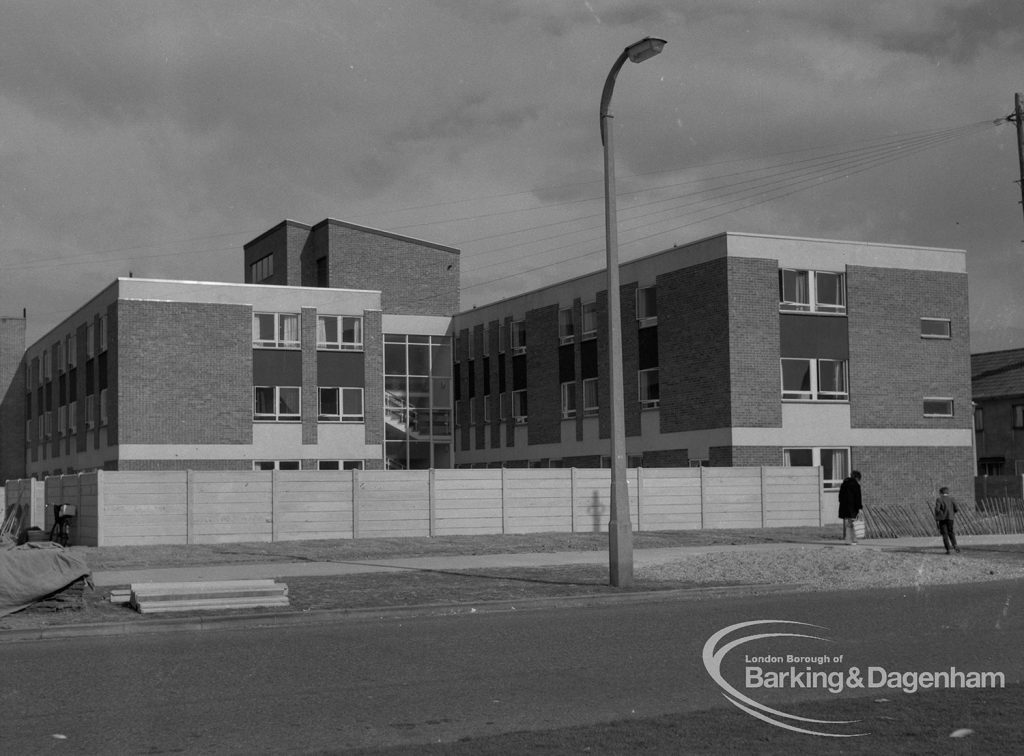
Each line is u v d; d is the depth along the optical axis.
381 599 17.12
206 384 47.62
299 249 60.91
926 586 19.52
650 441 43.62
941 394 43.56
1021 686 9.48
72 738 8.19
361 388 50.38
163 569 22.47
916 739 7.43
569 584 19.16
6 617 15.17
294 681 10.52
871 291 42.53
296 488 30.89
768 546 27.70
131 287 46.91
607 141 18.95
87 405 53.16
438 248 61.53
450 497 32.41
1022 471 58.78
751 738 7.59
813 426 40.97
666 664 11.17
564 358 49.28
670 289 42.81
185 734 8.29
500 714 8.82
